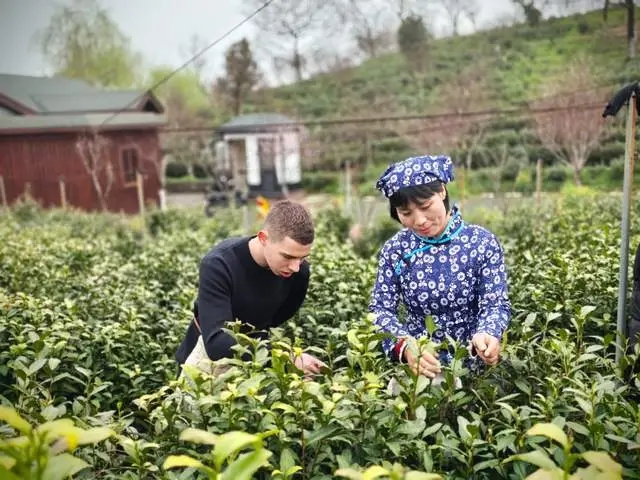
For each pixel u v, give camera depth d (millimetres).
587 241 5023
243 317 2895
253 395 1899
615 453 1787
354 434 1936
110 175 22594
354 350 2141
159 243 8602
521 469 1799
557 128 19344
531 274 3854
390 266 2648
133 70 30391
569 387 2080
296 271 2740
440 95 29562
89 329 3662
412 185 2408
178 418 2094
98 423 2088
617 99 2768
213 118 36875
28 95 22703
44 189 21797
